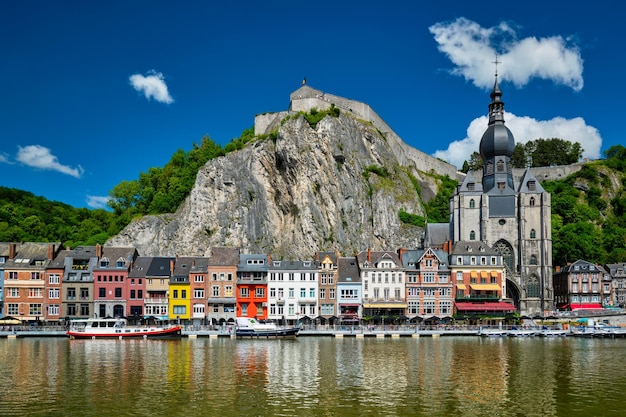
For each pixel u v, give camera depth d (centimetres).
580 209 17812
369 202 16288
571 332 10038
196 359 6700
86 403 4409
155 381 5256
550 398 4600
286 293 11556
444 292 11725
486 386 5056
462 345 8375
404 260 11969
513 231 13650
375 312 11556
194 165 17650
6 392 4781
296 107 17612
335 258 11950
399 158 18800
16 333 9750
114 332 9525
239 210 16075
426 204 18038
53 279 11494
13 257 11588
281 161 16338
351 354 7162
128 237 15650
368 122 18088
